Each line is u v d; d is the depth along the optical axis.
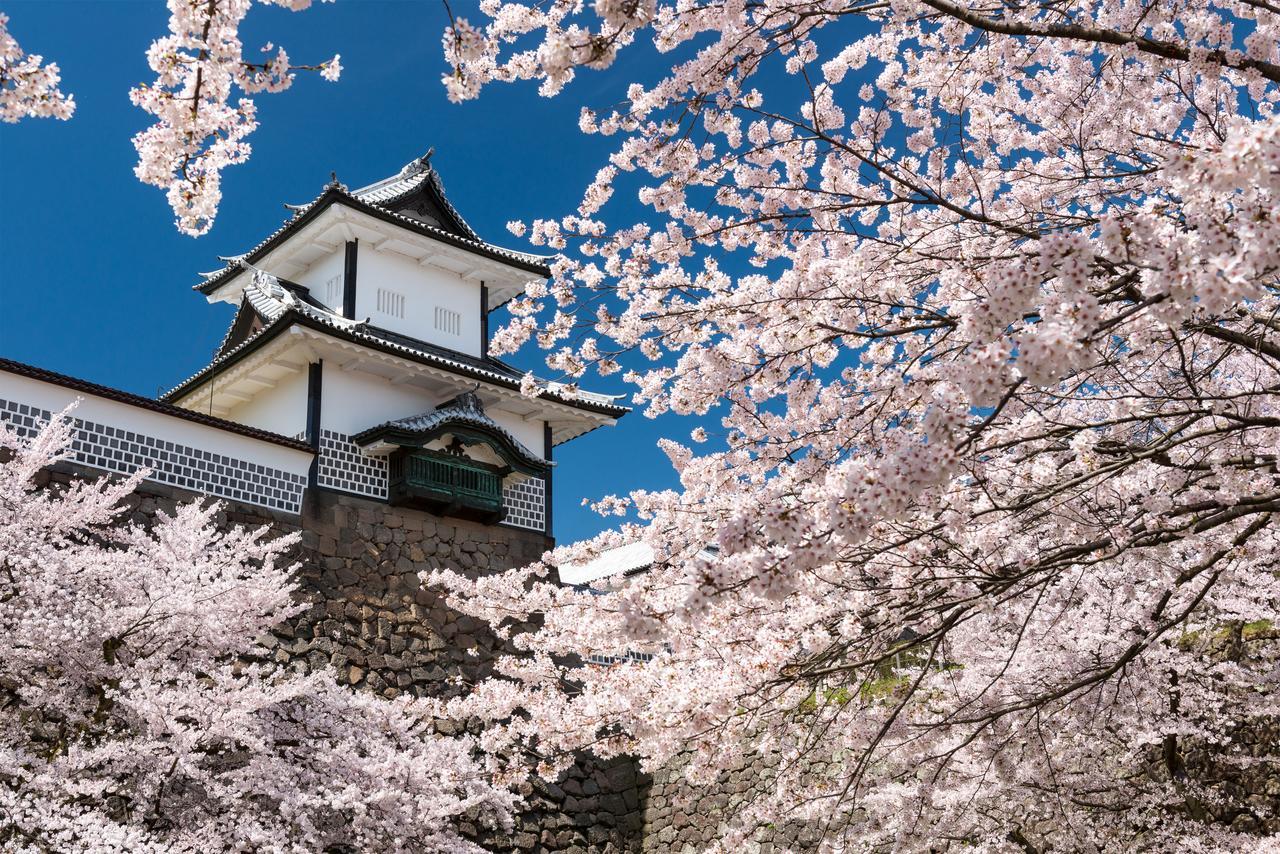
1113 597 7.21
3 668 7.99
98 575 8.45
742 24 5.22
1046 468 5.14
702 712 5.46
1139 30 5.89
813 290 5.65
